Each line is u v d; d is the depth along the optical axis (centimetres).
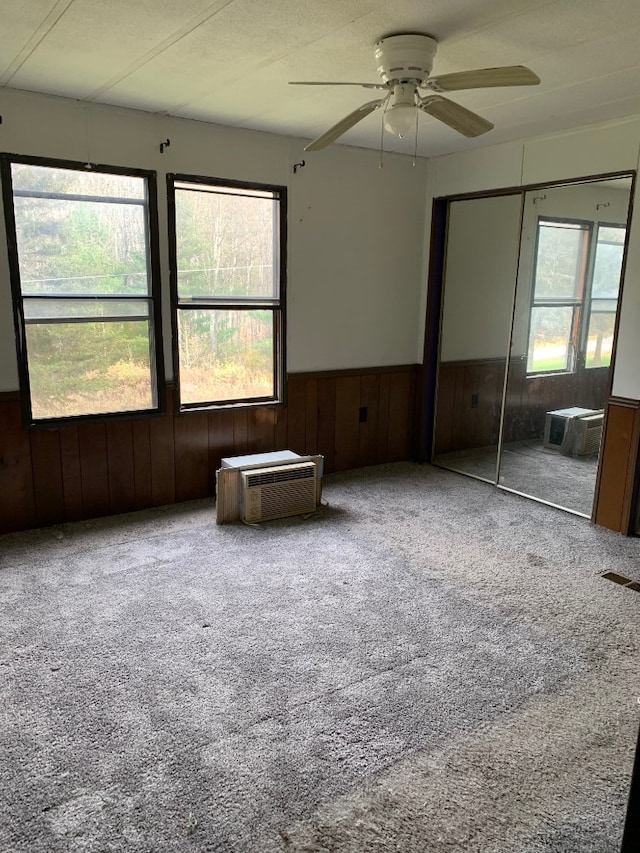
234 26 241
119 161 363
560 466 423
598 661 251
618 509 382
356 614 282
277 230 430
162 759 194
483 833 171
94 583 306
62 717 212
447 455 514
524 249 430
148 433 402
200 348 415
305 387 464
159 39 256
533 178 415
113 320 380
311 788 184
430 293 504
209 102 345
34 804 176
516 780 190
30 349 357
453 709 220
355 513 409
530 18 229
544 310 422
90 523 384
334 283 462
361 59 276
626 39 249
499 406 462
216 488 386
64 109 342
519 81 221
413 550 353
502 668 245
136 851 163
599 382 392
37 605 284
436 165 484
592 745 205
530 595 303
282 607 287
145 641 257
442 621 278
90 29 246
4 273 341
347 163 450
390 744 203
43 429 366
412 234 496
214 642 258
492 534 378
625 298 368
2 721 209
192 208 395
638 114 352
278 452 427
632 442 371
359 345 487
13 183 338
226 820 173
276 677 236
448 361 503
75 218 359
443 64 278
